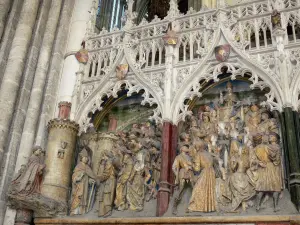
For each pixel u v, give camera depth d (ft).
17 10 35.40
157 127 29.17
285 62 26.58
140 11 62.69
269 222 22.31
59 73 34.32
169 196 25.93
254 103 27.73
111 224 26.17
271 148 24.57
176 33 31.58
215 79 28.43
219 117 28.04
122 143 29.94
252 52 28.14
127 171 28.04
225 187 24.82
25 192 26.84
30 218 27.84
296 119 24.82
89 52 34.60
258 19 29.27
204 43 30.14
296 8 28.19
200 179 25.30
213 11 31.22
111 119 32.07
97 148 30.83
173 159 27.09
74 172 29.04
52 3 37.01
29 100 32.04
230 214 23.86
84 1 38.09
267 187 23.58
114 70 32.32
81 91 32.81
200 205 24.61
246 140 25.94
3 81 31.32
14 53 32.58
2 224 27.04
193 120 28.50
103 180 28.63
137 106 31.68
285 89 25.62
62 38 35.55
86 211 27.99
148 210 26.40
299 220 21.47
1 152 28.86
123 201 27.30
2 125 29.50
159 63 31.19
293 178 22.94
